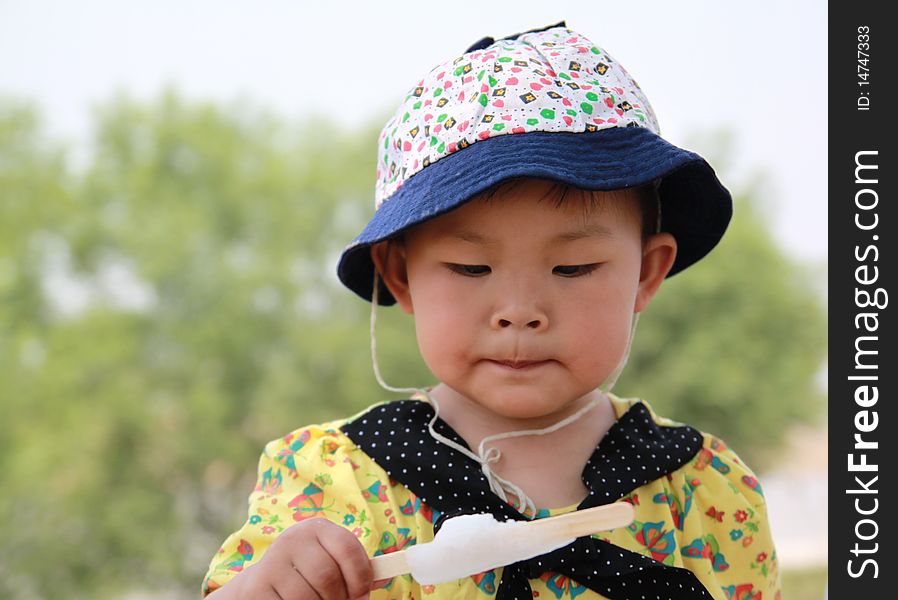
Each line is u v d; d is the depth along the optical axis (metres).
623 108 1.48
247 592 1.25
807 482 8.87
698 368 7.86
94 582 7.93
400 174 1.49
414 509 1.44
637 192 1.51
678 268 1.77
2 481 7.81
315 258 8.75
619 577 1.39
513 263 1.38
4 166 8.93
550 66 1.50
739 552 1.54
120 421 7.92
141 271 8.22
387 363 7.99
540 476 1.48
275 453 1.54
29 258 8.56
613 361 1.43
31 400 7.97
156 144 9.01
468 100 1.46
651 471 1.49
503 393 1.41
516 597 1.35
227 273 8.30
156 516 7.98
